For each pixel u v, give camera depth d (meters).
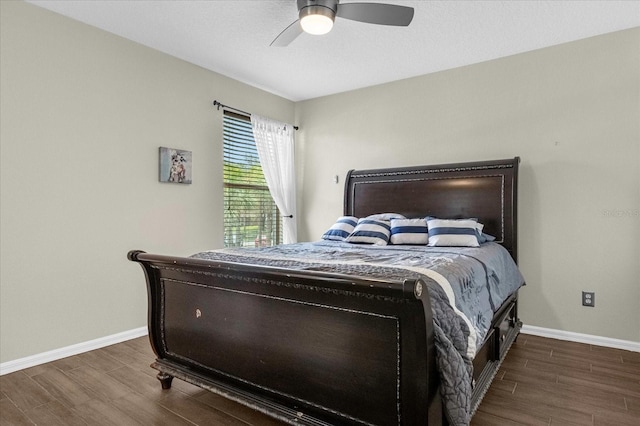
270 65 3.66
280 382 1.74
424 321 1.30
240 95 4.12
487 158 3.53
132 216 3.18
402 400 1.40
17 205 2.54
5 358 2.49
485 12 2.66
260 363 1.81
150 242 3.31
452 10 2.63
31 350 2.61
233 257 2.22
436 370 1.36
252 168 4.32
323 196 4.62
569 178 3.14
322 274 1.45
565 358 2.73
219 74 3.89
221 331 1.96
